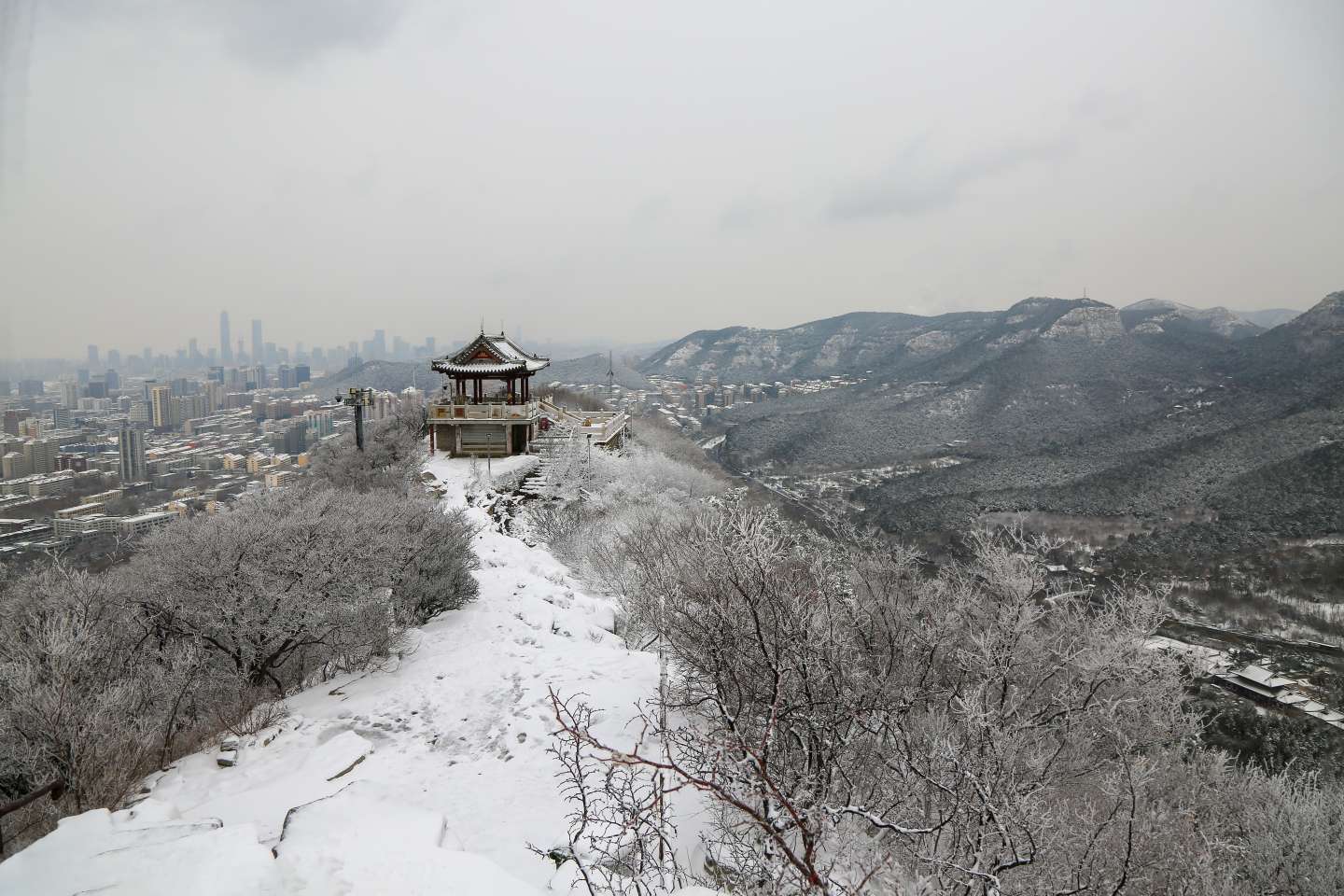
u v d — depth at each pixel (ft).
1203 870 18.71
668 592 21.90
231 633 32.17
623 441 136.67
